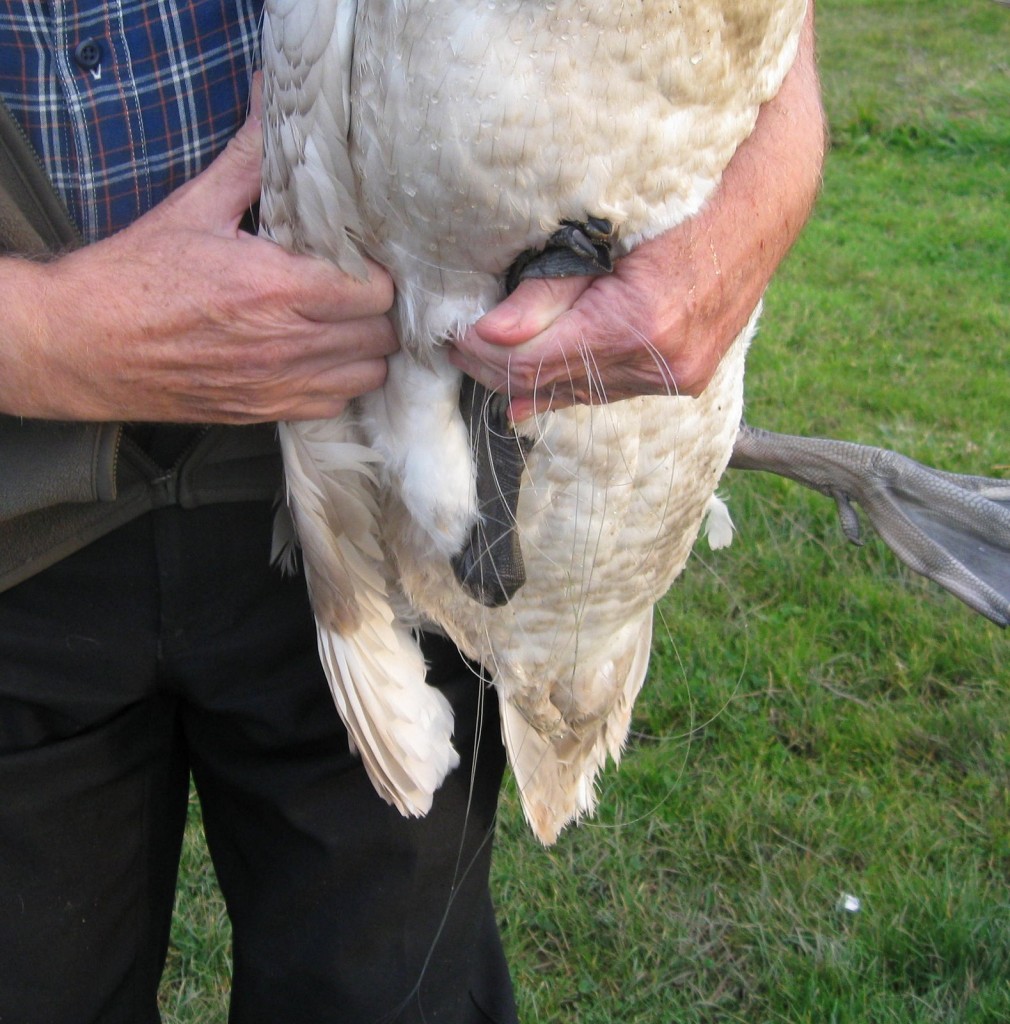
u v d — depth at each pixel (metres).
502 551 1.92
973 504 2.61
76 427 1.83
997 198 9.19
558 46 1.45
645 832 3.53
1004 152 10.02
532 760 2.38
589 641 2.21
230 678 2.16
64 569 2.03
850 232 8.46
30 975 2.18
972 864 3.43
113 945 2.31
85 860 2.21
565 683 2.27
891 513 2.63
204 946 3.25
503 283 1.70
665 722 3.92
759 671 4.05
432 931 2.35
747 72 1.60
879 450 2.65
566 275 1.63
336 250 1.67
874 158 10.00
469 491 1.88
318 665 2.19
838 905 3.32
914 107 10.77
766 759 3.78
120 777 2.22
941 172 9.73
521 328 1.63
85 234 1.87
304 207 1.65
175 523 2.04
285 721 2.19
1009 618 2.54
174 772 2.37
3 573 1.96
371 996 2.30
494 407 1.83
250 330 1.70
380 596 2.10
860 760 3.81
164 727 2.28
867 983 3.15
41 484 1.83
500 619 2.11
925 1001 3.12
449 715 2.21
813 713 3.91
